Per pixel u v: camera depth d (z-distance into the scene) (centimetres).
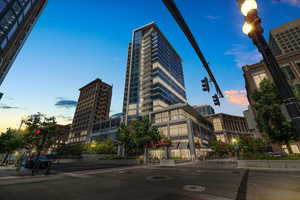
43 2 3075
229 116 9012
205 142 5659
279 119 1595
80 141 9394
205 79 831
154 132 2919
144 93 6988
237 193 659
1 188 838
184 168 1800
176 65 9625
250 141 3828
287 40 8131
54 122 2116
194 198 604
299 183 805
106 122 7394
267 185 784
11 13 1709
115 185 888
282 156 1505
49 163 1465
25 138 2056
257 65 3712
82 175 1343
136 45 9006
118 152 4919
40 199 627
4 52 1780
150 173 1398
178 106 4984
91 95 11419
